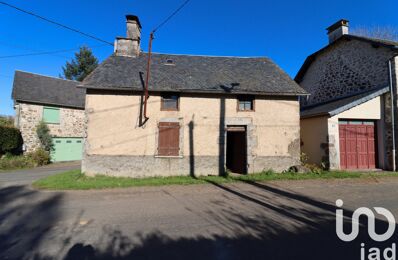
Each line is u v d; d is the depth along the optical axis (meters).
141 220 5.25
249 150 11.47
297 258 3.50
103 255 3.69
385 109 12.15
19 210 6.18
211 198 7.16
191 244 4.02
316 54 17.27
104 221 5.23
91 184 9.11
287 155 11.62
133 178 10.62
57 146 22.08
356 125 12.28
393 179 9.67
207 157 11.33
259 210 5.90
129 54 13.76
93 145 10.88
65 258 3.62
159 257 3.59
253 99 11.77
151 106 11.27
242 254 3.64
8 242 4.22
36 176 13.02
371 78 13.12
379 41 12.66
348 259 3.47
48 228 4.87
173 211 5.89
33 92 21.11
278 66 14.41
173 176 10.99
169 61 13.90
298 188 8.38
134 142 11.05
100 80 11.15
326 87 16.45
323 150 12.02
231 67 13.88
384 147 12.09
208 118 11.48
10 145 18.03
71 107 23.14
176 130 11.29
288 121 11.79
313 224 4.88
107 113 11.03
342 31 15.20
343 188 8.25
